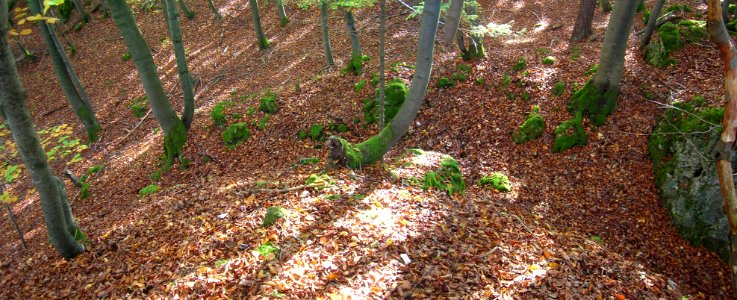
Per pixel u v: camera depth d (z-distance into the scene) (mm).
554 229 7289
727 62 5035
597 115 9695
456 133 10430
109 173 11188
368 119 10820
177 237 6027
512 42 14133
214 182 8562
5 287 6188
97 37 21969
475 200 7656
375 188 7070
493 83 11344
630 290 5297
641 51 11344
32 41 23062
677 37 10570
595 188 8688
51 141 14711
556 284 5027
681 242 7703
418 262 5234
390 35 15773
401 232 5805
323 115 10953
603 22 15094
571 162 9273
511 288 4871
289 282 4770
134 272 5520
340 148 7617
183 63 10398
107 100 16688
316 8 20203
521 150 9828
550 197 8570
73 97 13781
